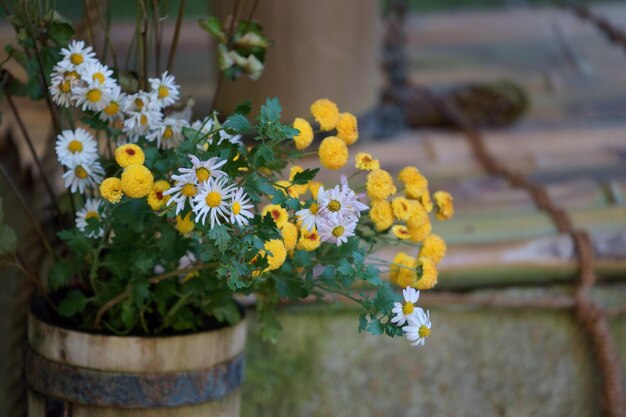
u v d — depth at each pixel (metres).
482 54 4.21
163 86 2.11
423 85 3.64
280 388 2.61
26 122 2.81
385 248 2.64
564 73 4.09
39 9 2.18
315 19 2.88
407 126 3.47
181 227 2.11
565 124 3.65
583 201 2.98
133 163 2.06
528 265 2.73
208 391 2.18
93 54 2.11
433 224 2.82
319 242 2.09
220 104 2.90
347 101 3.03
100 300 2.19
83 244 2.15
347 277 2.14
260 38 2.24
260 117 2.04
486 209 2.91
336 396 2.63
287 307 2.61
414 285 2.15
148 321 2.22
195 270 2.15
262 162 2.08
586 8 4.77
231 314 2.21
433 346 2.68
